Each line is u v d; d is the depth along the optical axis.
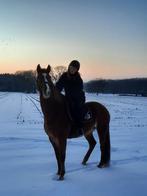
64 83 5.47
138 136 9.30
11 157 6.29
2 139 8.39
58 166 5.18
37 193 4.33
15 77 99.19
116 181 4.91
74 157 6.38
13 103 26.88
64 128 5.07
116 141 8.34
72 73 5.40
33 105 24.48
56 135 5.06
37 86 5.10
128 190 4.52
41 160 6.09
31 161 5.99
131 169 5.58
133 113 17.86
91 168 5.62
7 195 4.25
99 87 96.38
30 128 10.80
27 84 83.50
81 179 4.99
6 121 13.03
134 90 87.06
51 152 6.79
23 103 27.14
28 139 8.42
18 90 96.12
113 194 4.35
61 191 4.42
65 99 5.29
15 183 4.74
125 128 11.16
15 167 5.57
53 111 5.04
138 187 4.64
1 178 4.96
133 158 6.37
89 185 4.70
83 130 5.50
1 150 6.96
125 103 29.23
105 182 4.86
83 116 5.39
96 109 5.79
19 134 9.39
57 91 5.16
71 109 5.24
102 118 5.75
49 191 4.41
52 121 5.04
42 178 4.99
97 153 6.75
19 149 7.08
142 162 6.07
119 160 6.20
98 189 4.54
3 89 98.44
